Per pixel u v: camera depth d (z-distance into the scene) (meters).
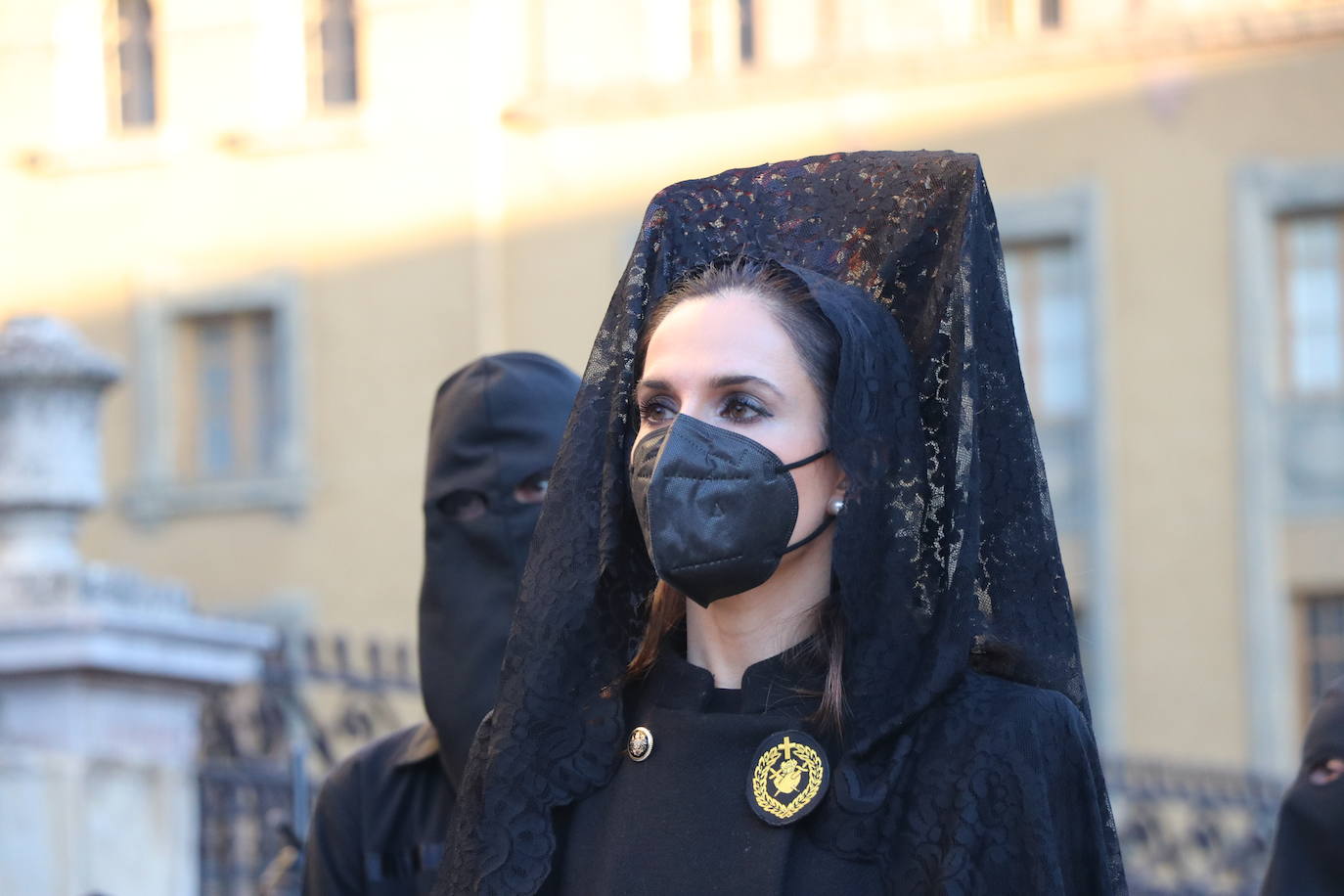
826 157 4.33
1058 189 32.12
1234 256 31.52
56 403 11.15
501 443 5.56
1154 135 31.89
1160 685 31.33
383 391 34.72
